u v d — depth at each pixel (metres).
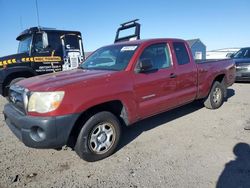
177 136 4.71
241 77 11.01
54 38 8.85
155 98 4.49
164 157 3.85
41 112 3.26
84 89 3.48
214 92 6.39
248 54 12.09
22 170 3.57
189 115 6.05
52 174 3.45
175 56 5.04
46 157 3.98
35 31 8.46
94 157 3.73
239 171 3.36
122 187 3.08
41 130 3.28
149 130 5.09
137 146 4.30
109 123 3.85
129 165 3.63
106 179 3.28
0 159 3.93
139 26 6.71
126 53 4.46
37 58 8.51
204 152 3.97
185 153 3.96
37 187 3.15
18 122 3.42
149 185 3.10
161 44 4.84
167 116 6.01
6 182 3.26
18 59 8.15
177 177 3.26
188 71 5.22
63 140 3.34
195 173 3.34
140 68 4.16
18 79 8.11
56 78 3.83
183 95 5.14
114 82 3.83
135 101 4.12
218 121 5.53
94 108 3.79
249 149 4.03
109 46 5.20
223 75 6.61
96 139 3.74
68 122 3.32
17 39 9.37
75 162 3.79
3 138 4.86
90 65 4.93
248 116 5.82
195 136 4.68
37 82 3.68
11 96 4.03
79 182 3.23
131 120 4.13
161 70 4.64
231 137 4.57
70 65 9.28
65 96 3.30
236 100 7.64
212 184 3.07
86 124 3.59
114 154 4.01
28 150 4.26
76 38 9.40
